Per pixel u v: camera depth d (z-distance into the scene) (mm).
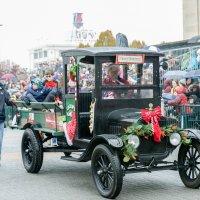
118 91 8047
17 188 8125
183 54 18547
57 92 10594
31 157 9438
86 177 8992
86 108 8328
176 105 14344
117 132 7734
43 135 9602
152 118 7398
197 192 7605
